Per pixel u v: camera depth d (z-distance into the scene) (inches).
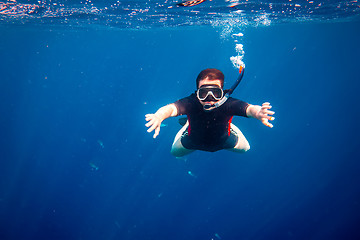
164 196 668.1
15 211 602.2
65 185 724.7
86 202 643.5
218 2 404.2
